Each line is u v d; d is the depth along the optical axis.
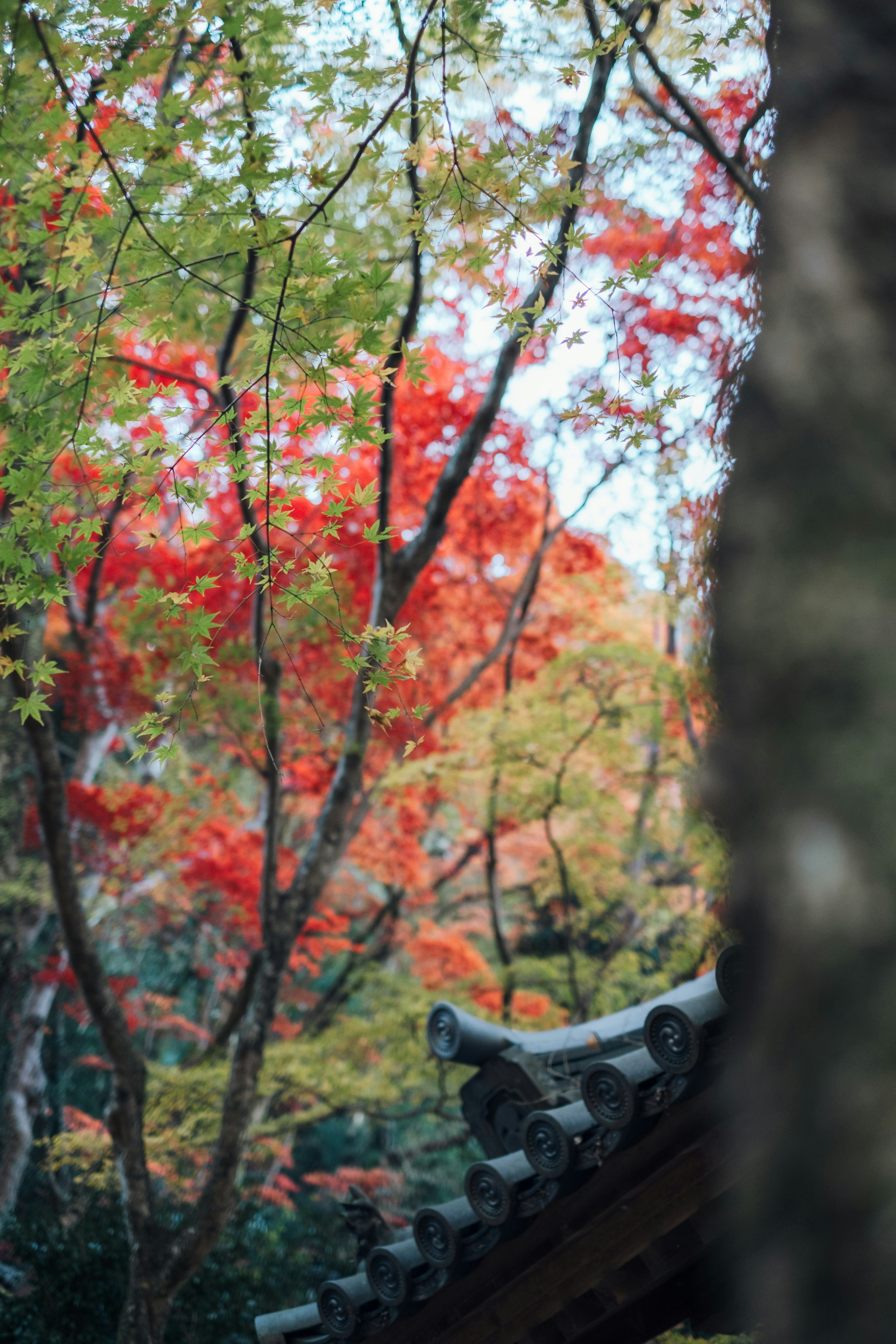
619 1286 3.75
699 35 4.83
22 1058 11.80
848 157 0.77
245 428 3.22
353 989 13.62
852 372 0.67
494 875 13.54
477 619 15.05
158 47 3.54
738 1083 0.57
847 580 0.59
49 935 15.02
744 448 0.72
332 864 8.17
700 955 11.41
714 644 0.68
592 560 14.54
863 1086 0.48
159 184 3.66
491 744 11.90
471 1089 5.25
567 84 4.63
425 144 4.11
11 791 11.55
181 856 12.43
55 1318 10.21
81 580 12.59
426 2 4.32
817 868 0.53
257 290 5.32
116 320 3.63
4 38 3.38
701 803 0.64
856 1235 0.45
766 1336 0.48
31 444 3.37
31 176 3.90
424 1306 4.16
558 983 12.80
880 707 0.55
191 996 18.33
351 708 8.27
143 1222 7.27
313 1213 13.04
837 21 0.86
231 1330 10.71
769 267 0.78
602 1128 3.76
